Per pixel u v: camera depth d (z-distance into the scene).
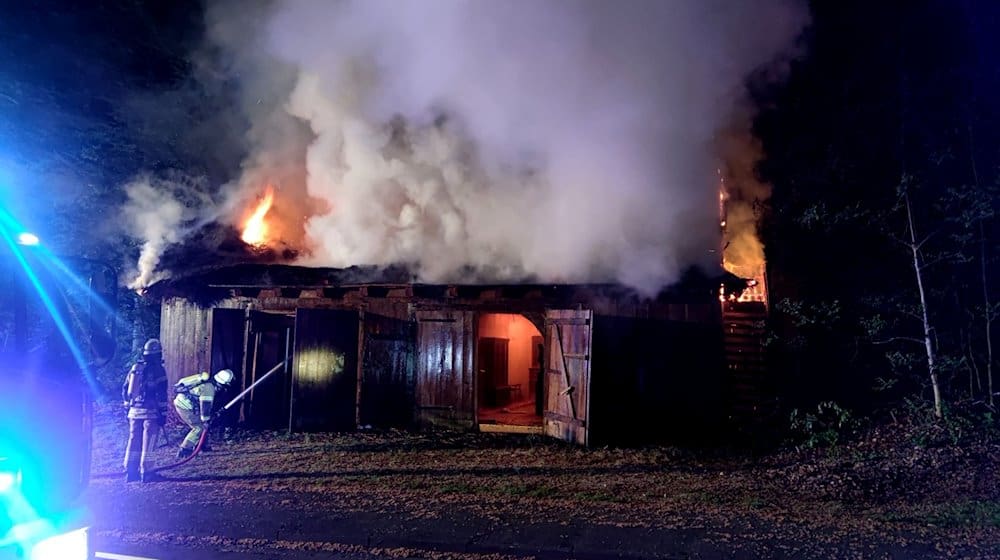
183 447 8.54
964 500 6.60
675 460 8.91
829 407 9.39
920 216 9.74
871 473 7.60
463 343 11.23
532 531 5.62
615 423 10.27
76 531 3.62
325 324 11.39
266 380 11.84
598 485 7.49
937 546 5.09
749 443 9.80
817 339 10.62
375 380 11.51
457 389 11.18
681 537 5.41
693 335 10.41
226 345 11.66
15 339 3.91
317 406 11.20
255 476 7.99
